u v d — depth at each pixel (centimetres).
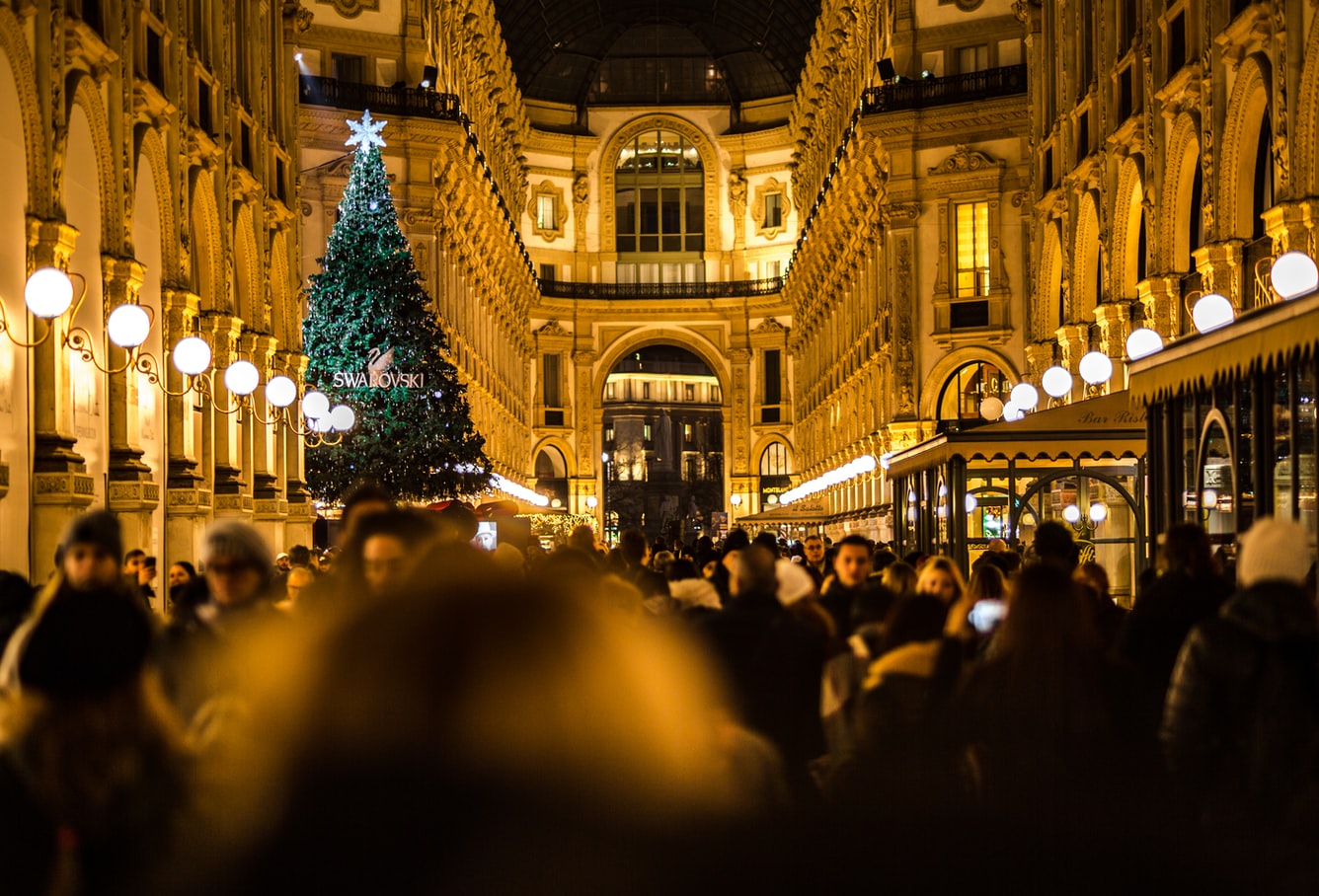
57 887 417
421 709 192
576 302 8781
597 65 8981
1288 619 545
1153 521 1554
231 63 2958
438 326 4100
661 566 1465
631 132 9044
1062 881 302
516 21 8112
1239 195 2353
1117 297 3055
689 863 207
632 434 10738
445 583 206
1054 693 593
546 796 192
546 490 8912
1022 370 4694
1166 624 748
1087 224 3362
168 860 231
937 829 283
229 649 586
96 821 418
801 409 8094
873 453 5234
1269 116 2250
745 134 8944
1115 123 3109
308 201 4900
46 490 1872
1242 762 537
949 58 4962
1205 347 1343
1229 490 1320
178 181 2502
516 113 8281
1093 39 3322
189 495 2484
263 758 205
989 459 2256
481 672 195
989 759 580
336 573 556
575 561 825
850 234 5884
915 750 585
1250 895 340
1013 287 4706
